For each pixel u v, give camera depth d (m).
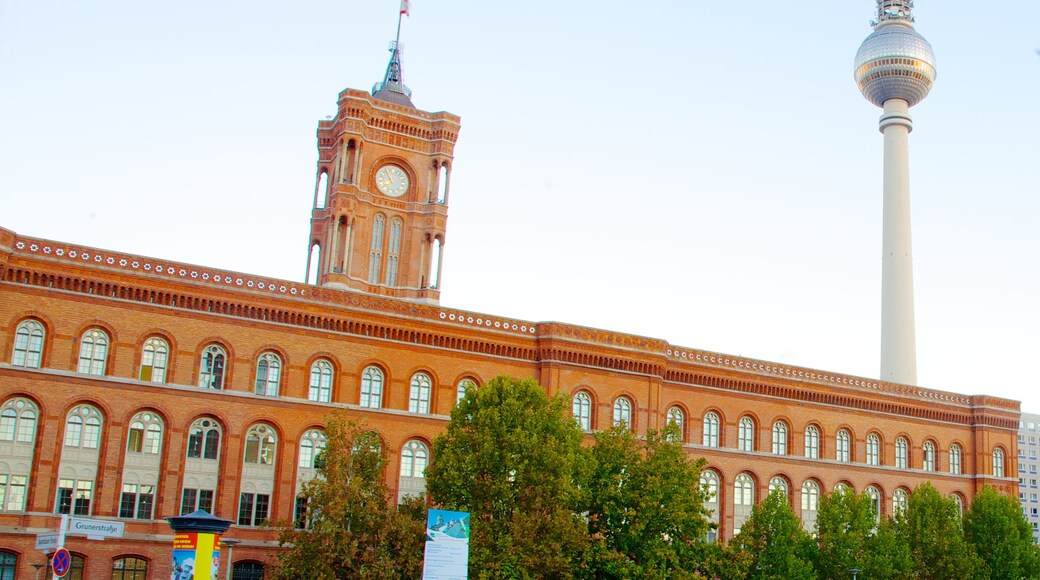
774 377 87.38
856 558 69.25
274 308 65.75
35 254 58.72
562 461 55.88
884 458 93.56
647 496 58.91
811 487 88.44
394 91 99.50
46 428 58.00
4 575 55.84
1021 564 79.44
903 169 147.75
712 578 61.47
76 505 58.66
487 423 56.41
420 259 92.81
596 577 58.66
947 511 78.75
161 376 62.06
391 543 53.25
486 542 53.41
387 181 93.62
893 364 140.00
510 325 74.56
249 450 64.38
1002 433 101.56
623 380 77.62
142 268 61.97
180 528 46.09
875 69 149.25
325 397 67.25
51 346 58.72
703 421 83.44
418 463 69.69
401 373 69.81
